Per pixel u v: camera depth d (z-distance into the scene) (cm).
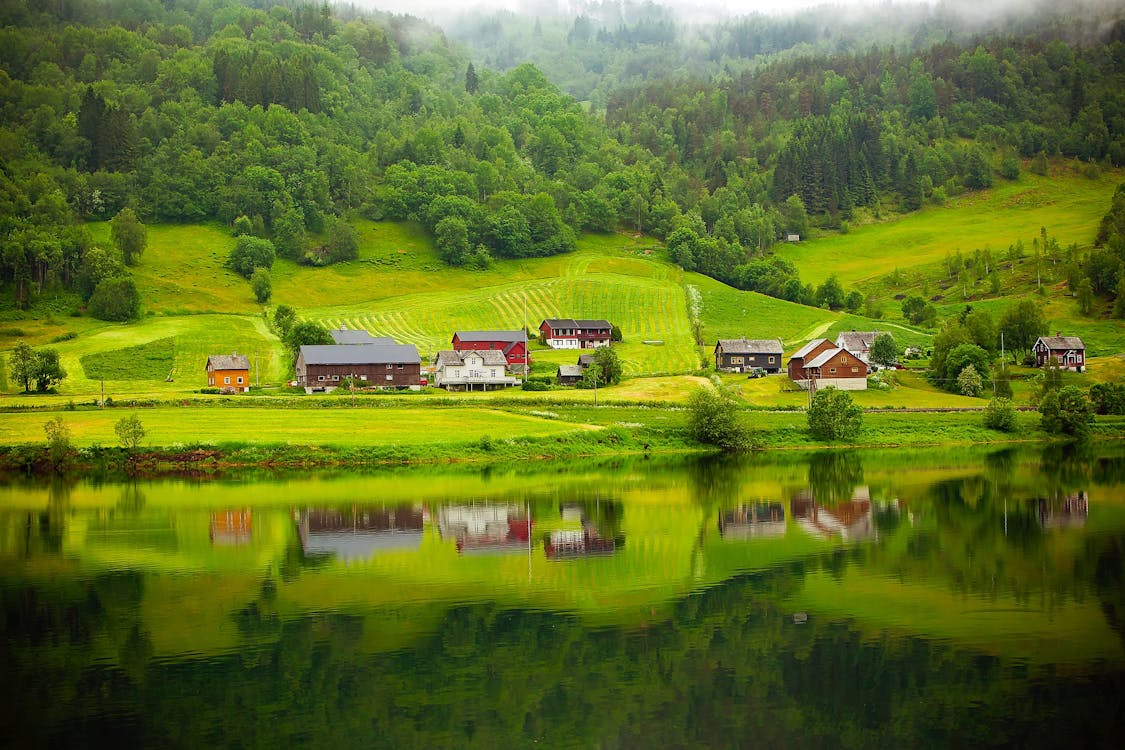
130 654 5084
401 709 4453
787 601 5891
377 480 10244
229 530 7825
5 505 8838
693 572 6562
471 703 4519
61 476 10375
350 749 4091
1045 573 6438
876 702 4472
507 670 4884
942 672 4775
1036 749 4034
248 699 4556
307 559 6919
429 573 6544
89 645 5200
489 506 8838
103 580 6391
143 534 7681
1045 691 4553
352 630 5444
